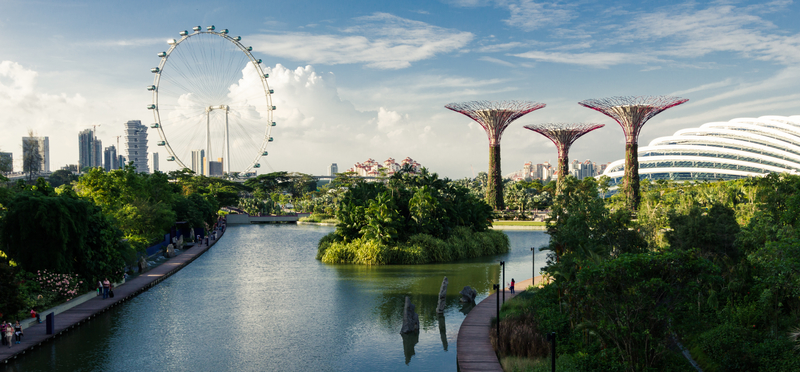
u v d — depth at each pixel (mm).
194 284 59875
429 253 76688
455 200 90000
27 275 44375
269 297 52969
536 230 127250
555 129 146000
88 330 40781
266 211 188000
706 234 42812
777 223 43812
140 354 35594
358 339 39344
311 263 76000
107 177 80875
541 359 31766
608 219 46781
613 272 26234
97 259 51469
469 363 31625
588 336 32594
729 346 29938
